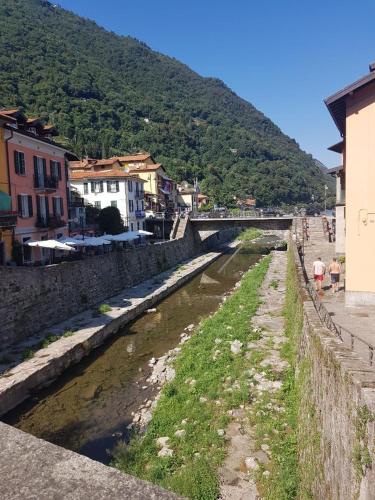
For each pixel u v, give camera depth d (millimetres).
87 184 54094
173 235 52688
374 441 5047
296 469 9539
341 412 6461
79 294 25906
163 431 12289
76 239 33938
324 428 7629
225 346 18078
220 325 21797
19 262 26984
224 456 10562
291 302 20797
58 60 164875
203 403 13352
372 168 15789
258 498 9055
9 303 19312
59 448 2666
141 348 20984
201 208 101250
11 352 18203
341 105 16625
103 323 22828
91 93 153750
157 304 30453
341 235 31500
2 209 24844
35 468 2463
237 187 143375
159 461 10609
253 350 17297
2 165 26562
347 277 16500
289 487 8906
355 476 5441
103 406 14789
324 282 21750
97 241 34719
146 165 76312
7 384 14695
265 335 19297
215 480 9602
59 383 16859
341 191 30422
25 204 29344
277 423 11695
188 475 9742
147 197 67438
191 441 11367
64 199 36188
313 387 9320
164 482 9719
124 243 46969
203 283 39031
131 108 162875
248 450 10781
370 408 5191
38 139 30422
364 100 15672
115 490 2260
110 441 12500
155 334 23234
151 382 16562
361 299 16312
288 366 15031
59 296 23625
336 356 7164
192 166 140250
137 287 34219
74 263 25688
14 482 2352
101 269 29500
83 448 12188
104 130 131500
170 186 85188
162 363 18422
